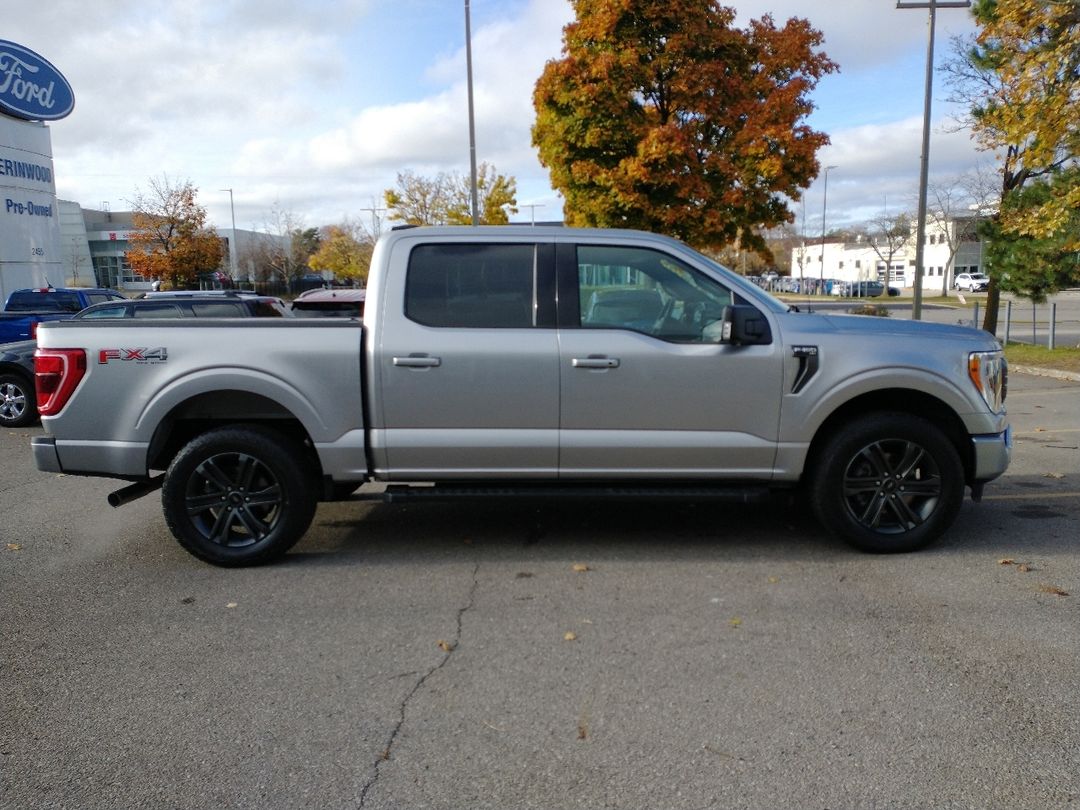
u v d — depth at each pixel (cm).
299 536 525
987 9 1628
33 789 293
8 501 721
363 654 397
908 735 319
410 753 312
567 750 312
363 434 511
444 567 520
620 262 516
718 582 485
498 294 512
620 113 1452
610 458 512
